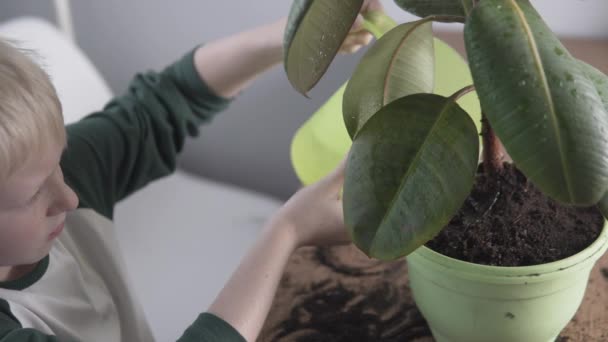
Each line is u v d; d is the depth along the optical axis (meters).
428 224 0.80
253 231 1.76
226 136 2.13
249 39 1.28
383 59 0.92
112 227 1.24
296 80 0.87
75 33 2.24
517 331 0.93
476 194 0.97
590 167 0.71
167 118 1.33
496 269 0.86
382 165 0.81
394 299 1.13
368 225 0.80
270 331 1.10
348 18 0.84
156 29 2.05
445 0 0.92
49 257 1.10
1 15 2.35
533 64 0.72
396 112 0.82
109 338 1.15
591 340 1.04
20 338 0.96
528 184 0.97
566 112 0.71
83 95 1.82
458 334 0.96
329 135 1.11
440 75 1.02
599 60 1.33
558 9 1.42
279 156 2.05
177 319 1.48
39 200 0.96
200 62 1.32
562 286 0.90
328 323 1.11
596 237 0.92
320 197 1.05
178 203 1.89
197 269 1.62
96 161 1.24
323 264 1.20
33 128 0.91
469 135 0.81
